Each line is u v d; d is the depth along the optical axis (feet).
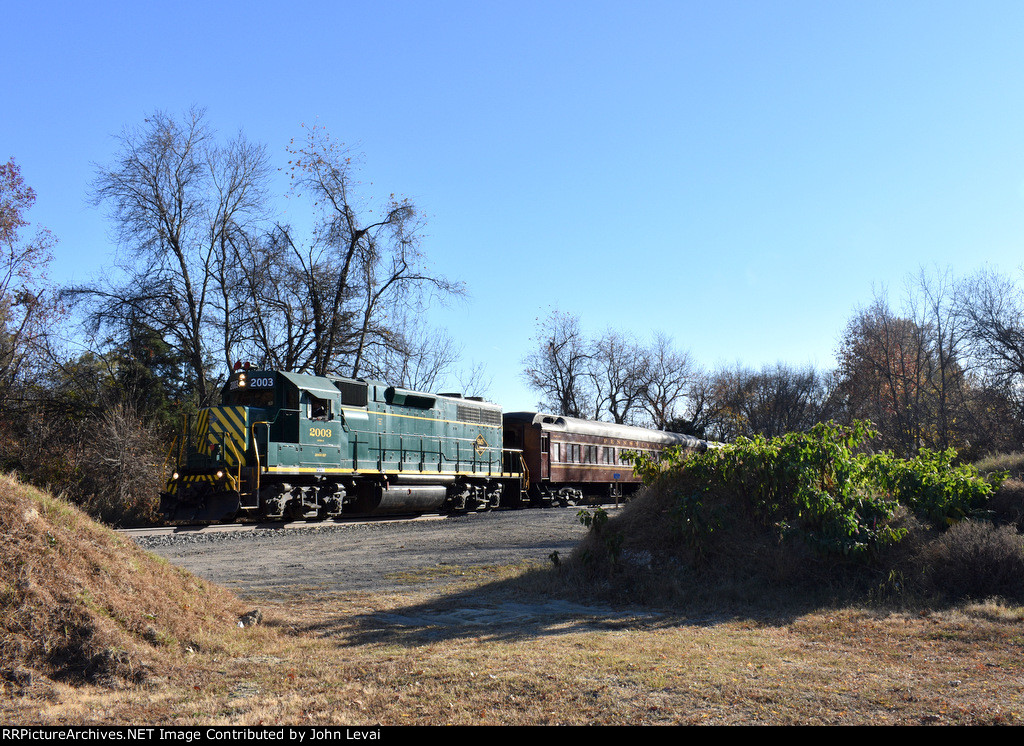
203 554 49.90
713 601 32.83
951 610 29.22
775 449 38.83
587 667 21.44
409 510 84.38
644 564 37.42
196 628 26.05
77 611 22.75
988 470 52.44
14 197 104.83
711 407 214.28
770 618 29.48
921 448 43.70
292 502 71.56
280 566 44.60
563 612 31.45
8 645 20.85
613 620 29.63
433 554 49.65
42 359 106.52
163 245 104.32
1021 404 95.25
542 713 17.80
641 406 212.02
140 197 103.40
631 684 19.81
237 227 108.78
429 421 88.12
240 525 70.18
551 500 108.06
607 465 120.67
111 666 21.44
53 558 24.00
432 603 33.37
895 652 23.56
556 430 109.40
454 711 18.08
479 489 96.07
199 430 67.31
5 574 22.57
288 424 70.28
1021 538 33.42
